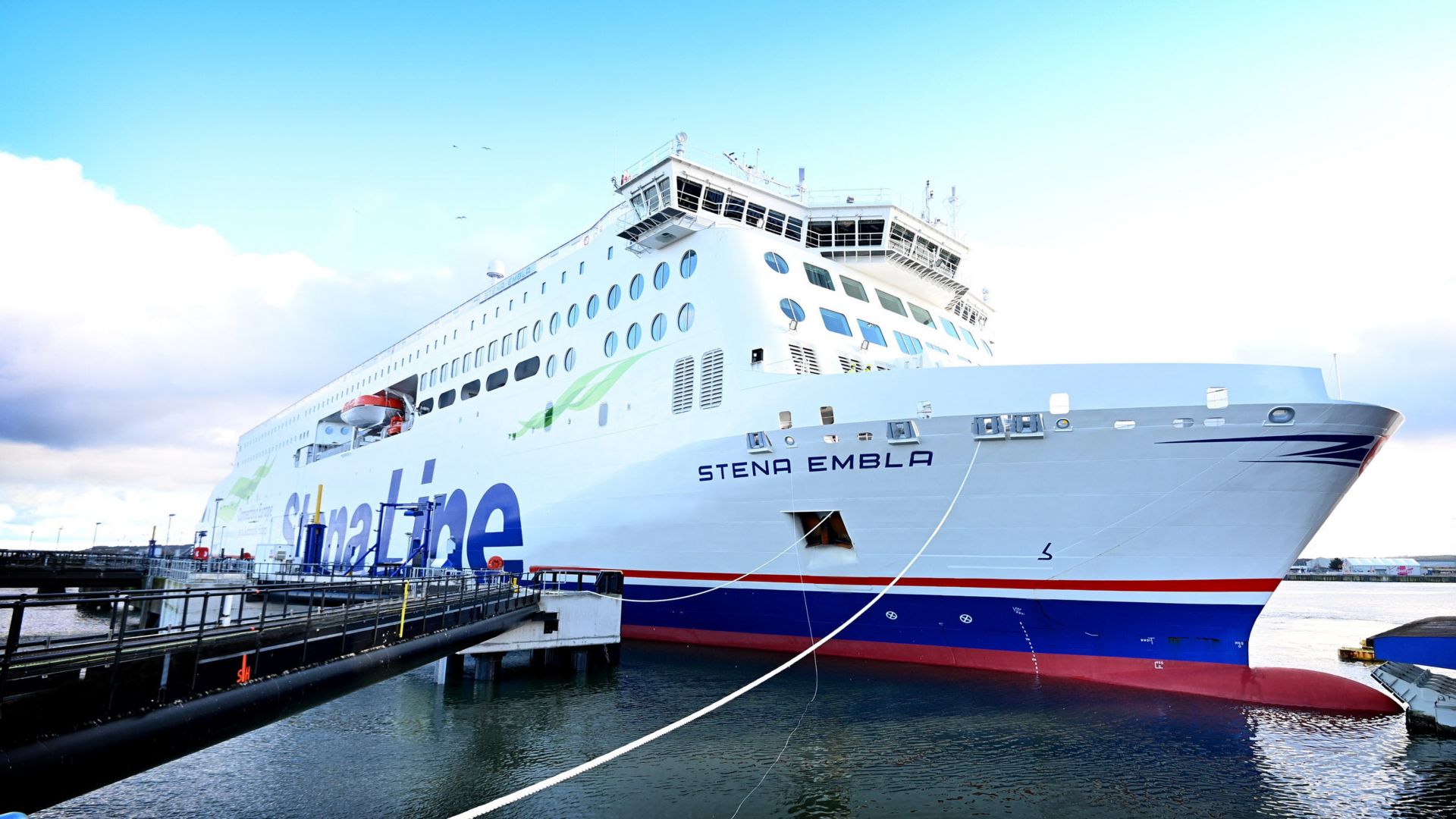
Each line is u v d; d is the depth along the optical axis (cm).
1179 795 1159
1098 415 1562
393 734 1477
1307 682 1567
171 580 3653
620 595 2177
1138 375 1573
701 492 2069
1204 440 1516
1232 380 1523
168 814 1071
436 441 3453
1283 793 1164
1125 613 1639
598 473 2442
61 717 702
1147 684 1641
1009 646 1755
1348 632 3444
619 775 1241
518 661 2300
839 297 2323
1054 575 1673
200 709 847
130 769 760
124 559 4859
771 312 2092
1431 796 1151
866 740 1395
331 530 4378
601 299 2664
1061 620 1692
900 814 1095
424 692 1850
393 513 3688
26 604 673
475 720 1573
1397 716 1534
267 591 1029
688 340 2236
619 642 2150
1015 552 1695
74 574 4519
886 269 2530
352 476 4262
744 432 1977
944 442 1680
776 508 1927
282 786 1188
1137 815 1093
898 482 1747
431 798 1140
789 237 2533
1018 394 1639
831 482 1820
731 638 2142
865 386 1794
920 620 1825
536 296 3022
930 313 2695
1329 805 1125
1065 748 1345
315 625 1142
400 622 1377
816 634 1975
